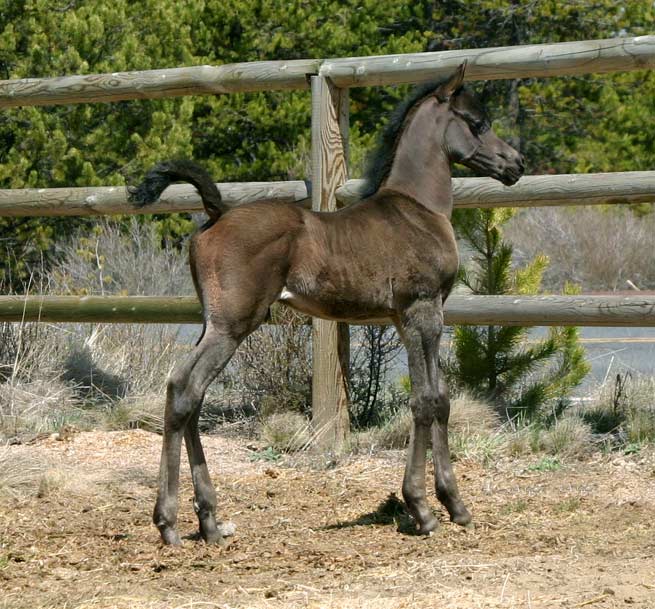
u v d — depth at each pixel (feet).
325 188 33.09
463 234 36.40
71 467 30.37
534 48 31.42
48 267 62.64
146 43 67.82
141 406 36.45
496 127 93.40
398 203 25.26
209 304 23.17
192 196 34.45
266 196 33.73
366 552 22.95
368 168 26.40
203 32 85.05
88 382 39.63
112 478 29.55
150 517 26.35
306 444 33.06
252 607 18.90
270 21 87.76
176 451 23.15
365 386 36.14
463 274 36.65
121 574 21.52
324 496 28.45
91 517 26.35
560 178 31.50
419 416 24.68
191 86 34.37
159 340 42.06
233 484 29.50
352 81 33.01
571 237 86.12
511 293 36.32
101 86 35.22
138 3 69.21
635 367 45.52
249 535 24.67
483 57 31.81
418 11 100.42
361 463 31.45
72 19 61.77
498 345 35.40
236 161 85.66
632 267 84.23
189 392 22.91
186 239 67.41
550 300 31.86
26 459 30.32
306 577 20.93
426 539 24.14
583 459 31.50
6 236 61.05
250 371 36.09
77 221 62.90
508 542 23.65
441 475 25.14
